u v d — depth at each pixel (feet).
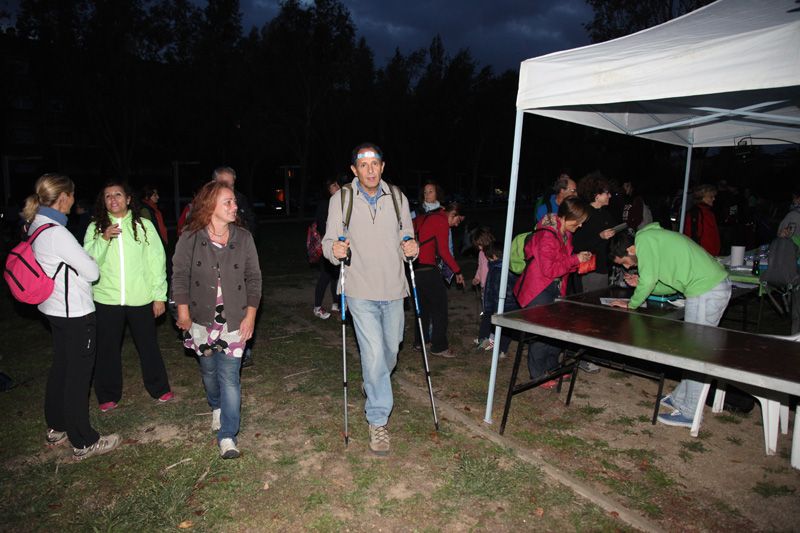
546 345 14.62
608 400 14.38
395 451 11.57
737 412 13.55
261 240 56.70
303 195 109.60
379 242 11.35
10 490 10.19
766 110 16.39
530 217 107.76
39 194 10.68
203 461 11.12
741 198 32.01
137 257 12.97
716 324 12.84
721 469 10.97
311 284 30.48
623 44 10.89
